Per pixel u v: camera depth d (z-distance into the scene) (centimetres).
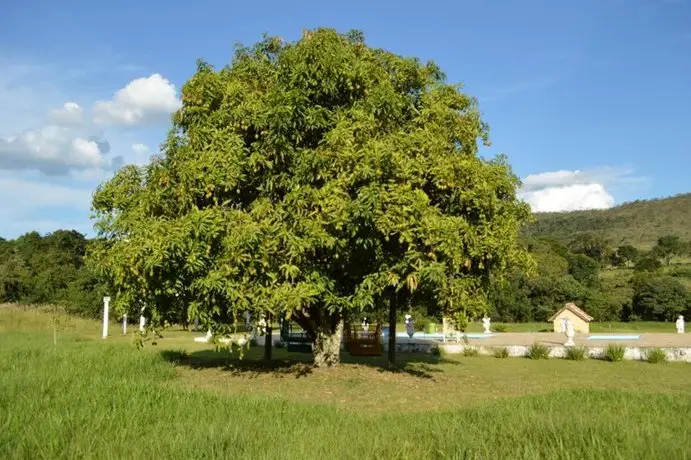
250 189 966
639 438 436
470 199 946
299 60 948
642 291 3712
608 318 3731
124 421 550
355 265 935
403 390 946
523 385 1055
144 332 1083
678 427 516
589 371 1298
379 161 826
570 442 439
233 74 1049
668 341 2053
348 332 1702
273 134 901
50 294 3322
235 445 461
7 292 3306
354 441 475
